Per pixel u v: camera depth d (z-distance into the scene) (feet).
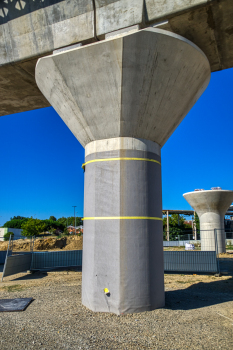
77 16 25.41
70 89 23.32
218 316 21.72
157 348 15.83
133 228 22.59
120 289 21.80
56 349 15.61
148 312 21.94
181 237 132.05
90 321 20.02
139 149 23.81
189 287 33.47
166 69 21.79
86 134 25.08
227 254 71.10
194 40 26.05
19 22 27.94
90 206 24.18
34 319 20.52
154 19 23.45
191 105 26.17
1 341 16.63
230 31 24.77
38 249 94.48
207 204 76.38
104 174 23.72
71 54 21.83
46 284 35.32
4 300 26.09
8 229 197.26
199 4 22.04
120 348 15.78
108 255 22.54
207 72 24.93
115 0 24.00
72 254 49.06
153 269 23.03
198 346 16.14
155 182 24.45
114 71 21.42
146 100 22.52
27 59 28.73
